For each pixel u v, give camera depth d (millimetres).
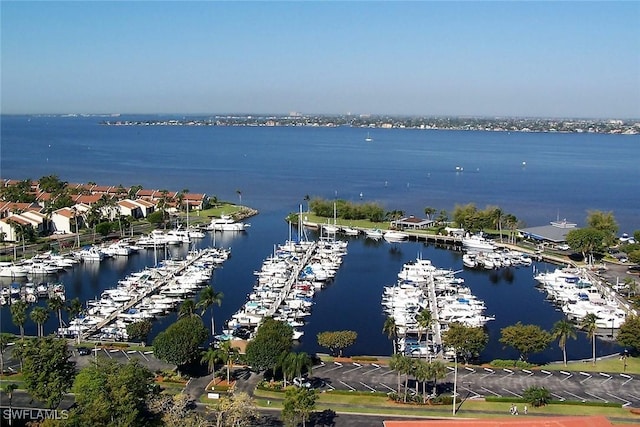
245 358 140750
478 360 161250
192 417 117750
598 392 138750
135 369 121125
